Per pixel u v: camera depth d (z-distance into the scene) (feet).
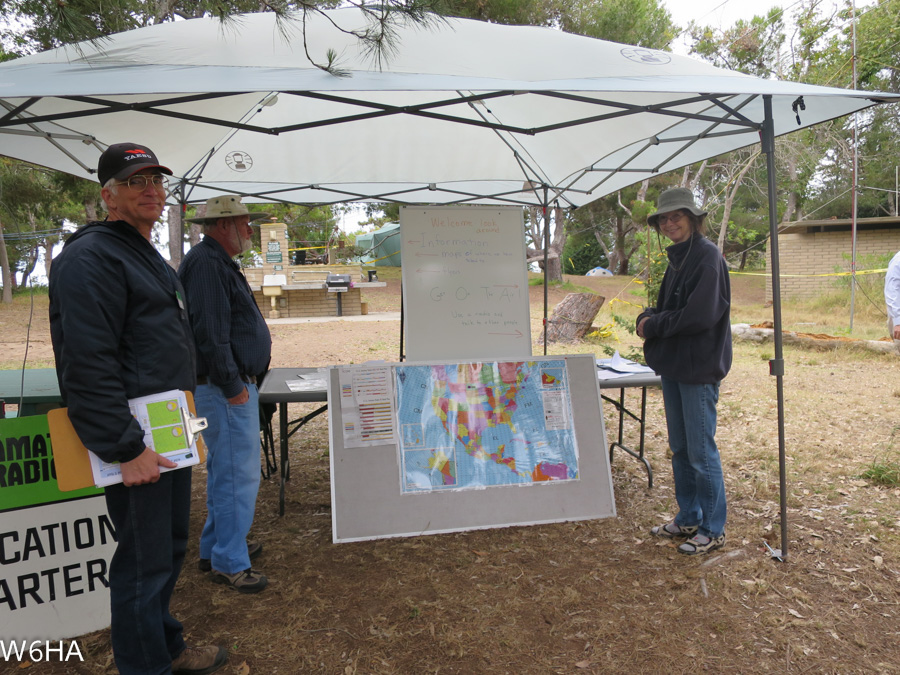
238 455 9.47
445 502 11.89
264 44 10.13
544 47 11.43
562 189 17.63
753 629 8.55
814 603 9.16
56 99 10.38
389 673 7.72
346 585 9.86
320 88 7.57
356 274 56.70
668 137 13.55
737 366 27.40
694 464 10.66
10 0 8.17
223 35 9.81
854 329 37.42
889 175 78.23
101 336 5.89
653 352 10.82
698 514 11.35
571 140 14.94
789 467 14.90
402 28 10.92
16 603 8.07
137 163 6.34
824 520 11.89
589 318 33.47
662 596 9.43
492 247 14.08
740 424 18.86
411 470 11.94
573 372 13.16
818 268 52.49
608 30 51.34
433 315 13.57
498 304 13.92
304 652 8.11
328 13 11.58
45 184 36.29
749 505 12.77
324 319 52.16
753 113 12.02
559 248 74.02
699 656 8.00
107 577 8.75
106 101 9.71
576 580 9.94
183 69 8.63
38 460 8.26
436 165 16.88
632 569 10.28
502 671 7.76
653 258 33.04
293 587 9.72
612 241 112.68
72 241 6.19
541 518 12.09
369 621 8.83
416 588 9.75
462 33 11.55
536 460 12.42
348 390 12.08
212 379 9.09
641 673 7.71
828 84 47.34
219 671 7.73
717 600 9.29
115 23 9.41
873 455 15.69
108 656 8.04
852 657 7.94
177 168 15.28
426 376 12.53
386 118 14.80
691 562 10.43
